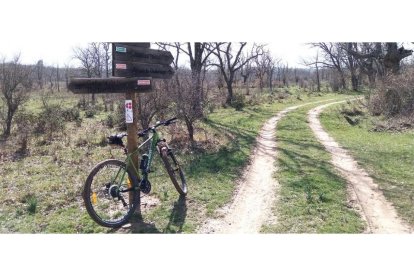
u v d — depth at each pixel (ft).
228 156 34.63
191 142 39.78
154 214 19.97
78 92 18.01
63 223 18.78
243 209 21.17
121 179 18.74
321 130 57.36
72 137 45.29
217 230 18.16
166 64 22.61
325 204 21.67
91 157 34.32
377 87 72.74
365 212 20.79
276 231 18.01
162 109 42.88
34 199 21.29
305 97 142.10
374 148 39.60
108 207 20.77
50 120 48.49
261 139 47.16
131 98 19.53
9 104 50.14
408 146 40.63
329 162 32.91
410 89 62.75
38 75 146.72
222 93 105.81
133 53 19.94
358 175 28.53
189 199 22.33
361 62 144.25
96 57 139.54
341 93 164.66
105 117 68.39
